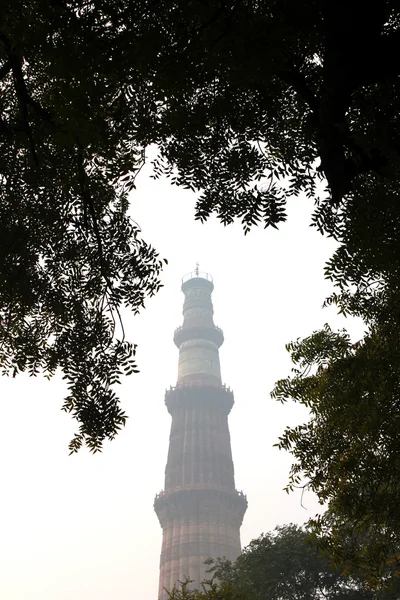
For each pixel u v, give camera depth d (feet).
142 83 21.38
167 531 253.65
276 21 18.44
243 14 19.10
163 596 230.48
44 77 26.91
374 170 20.61
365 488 34.12
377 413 33.55
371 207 24.14
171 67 19.07
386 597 81.92
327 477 36.50
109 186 29.09
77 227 32.42
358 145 19.86
